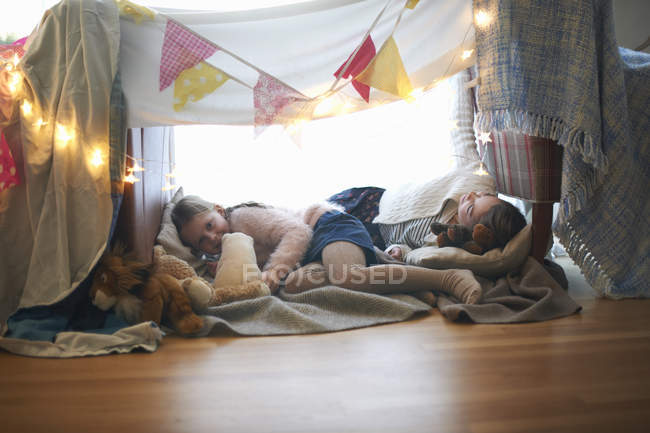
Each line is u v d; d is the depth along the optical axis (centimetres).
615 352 128
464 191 203
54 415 101
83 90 163
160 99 174
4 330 150
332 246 183
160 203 214
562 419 95
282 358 129
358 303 162
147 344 139
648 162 186
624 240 179
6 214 167
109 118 165
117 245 164
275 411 100
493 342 137
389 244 221
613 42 172
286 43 175
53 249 163
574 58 164
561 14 165
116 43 165
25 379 120
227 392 110
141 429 95
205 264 200
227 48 173
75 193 164
